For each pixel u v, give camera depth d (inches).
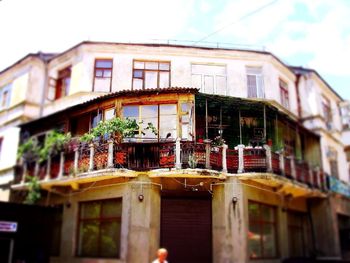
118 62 730.2
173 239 578.6
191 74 731.4
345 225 968.3
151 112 598.5
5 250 511.8
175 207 592.1
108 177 574.2
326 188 843.4
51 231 558.3
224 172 580.1
